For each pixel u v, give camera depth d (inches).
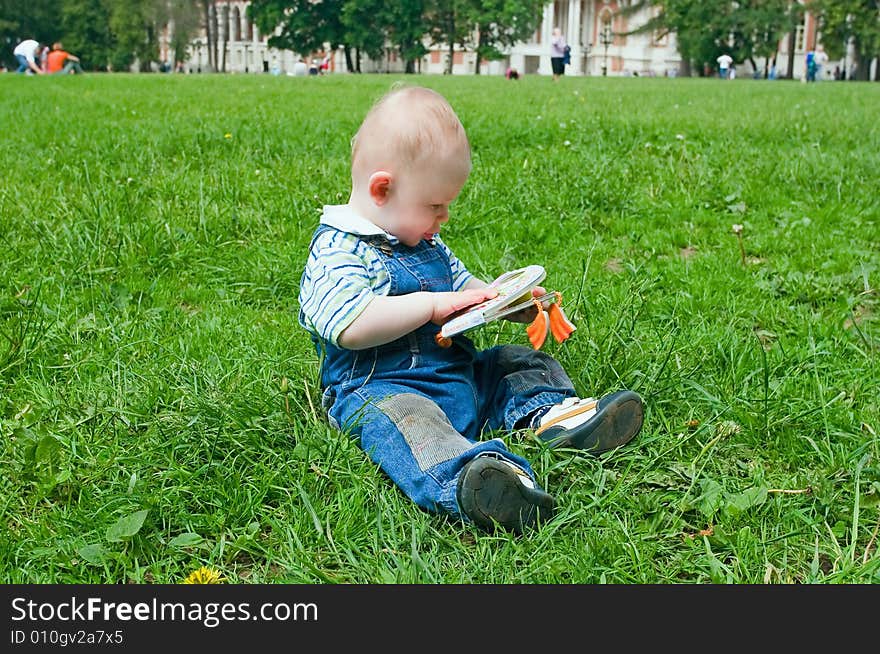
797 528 86.8
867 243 197.2
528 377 104.3
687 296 155.9
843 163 278.2
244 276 166.2
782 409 109.8
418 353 99.0
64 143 306.8
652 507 89.0
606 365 118.7
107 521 86.4
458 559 81.2
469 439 98.5
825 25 2178.9
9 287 154.8
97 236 175.8
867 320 150.6
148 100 543.2
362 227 99.0
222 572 81.3
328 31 2363.4
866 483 94.1
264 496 90.4
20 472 94.0
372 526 86.2
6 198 208.7
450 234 195.5
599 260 182.7
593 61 2888.8
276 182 234.8
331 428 102.0
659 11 2672.2
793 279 165.0
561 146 317.7
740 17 2357.3
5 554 82.0
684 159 279.4
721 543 84.5
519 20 2368.4
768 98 705.6
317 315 97.0
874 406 114.2
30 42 1392.7
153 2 2623.0
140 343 131.0
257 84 807.1
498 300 95.6
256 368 120.0
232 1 3004.4
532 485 85.9
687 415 109.3
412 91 98.5
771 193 235.9
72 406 109.5
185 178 236.4
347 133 339.6
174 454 97.8
